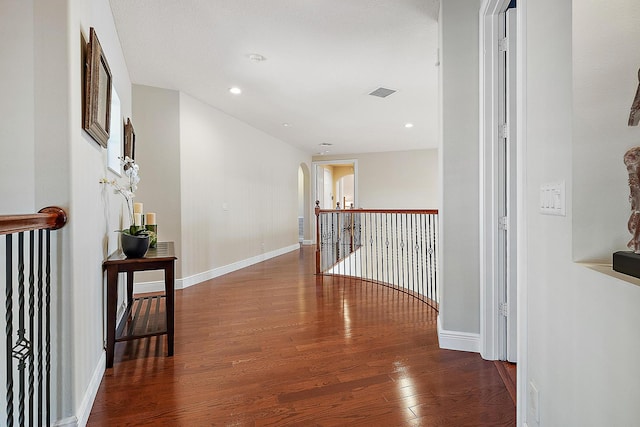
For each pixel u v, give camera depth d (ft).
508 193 6.93
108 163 7.92
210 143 15.99
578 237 3.38
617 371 2.72
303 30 9.27
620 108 3.24
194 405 5.68
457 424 5.16
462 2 7.64
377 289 13.91
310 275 16.75
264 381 6.48
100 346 6.91
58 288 4.84
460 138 7.73
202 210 15.43
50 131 4.83
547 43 3.99
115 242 8.92
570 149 3.46
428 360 7.36
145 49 10.30
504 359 7.30
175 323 9.80
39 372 4.31
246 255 19.31
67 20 4.90
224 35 9.51
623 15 3.20
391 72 12.04
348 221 21.85
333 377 6.62
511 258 6.95
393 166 28.09
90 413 5.47
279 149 23.63
